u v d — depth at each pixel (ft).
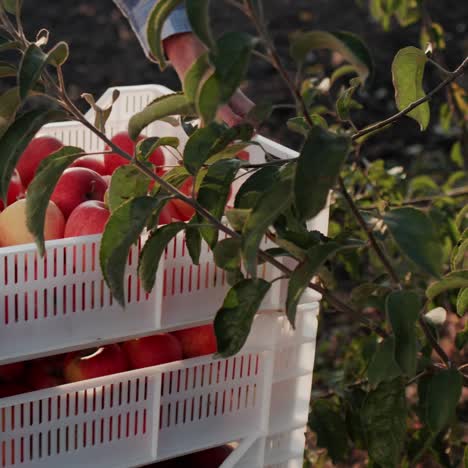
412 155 28.53
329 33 7.54
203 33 7.55
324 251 8.58
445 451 12.55
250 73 34.55
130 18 12.46
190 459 12.21
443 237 15.10
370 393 9.75
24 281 9.17
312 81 15.88
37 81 8.55
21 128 8.38
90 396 9.96
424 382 10.25
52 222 10.12
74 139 12.62
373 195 15.37
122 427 10.23
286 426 11.27
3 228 9.97
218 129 9.09
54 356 10.70
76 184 10.60
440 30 17.28
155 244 9.00
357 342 15.74
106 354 10.54
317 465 14.25
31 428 9.71
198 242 9.46
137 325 9.89
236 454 10.86
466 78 33.04
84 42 36.65
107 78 33.88
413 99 10.14
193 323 10.19
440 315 10.78
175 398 10.44
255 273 8.35
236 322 9.09
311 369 11.12
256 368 10.81
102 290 9.61
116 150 8.98
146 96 13.07
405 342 8.63
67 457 10.03
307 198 7.54
